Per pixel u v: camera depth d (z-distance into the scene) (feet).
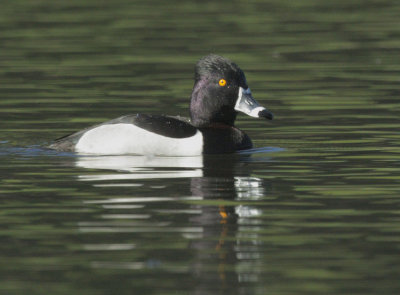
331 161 45.34
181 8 116.16
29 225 33.27
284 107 62.44
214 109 49.26
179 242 31.17
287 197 37.55
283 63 80.43
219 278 27.63
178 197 37.37
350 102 63.72
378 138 51.67
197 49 87.15
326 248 30.45
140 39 93.25
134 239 31.48
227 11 113.09
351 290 26.61
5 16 108.27
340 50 86.94
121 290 26.66
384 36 94.73
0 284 27.14
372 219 33.99
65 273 28.12
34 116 58.29
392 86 69.77
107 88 69.15
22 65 79.00
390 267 28.50
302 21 105.09
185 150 46.96
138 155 46.80
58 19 106.42
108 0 123.03
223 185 39.75
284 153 47.65
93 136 47.70
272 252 30.07
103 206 35.88
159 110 60.95
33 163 44.65
